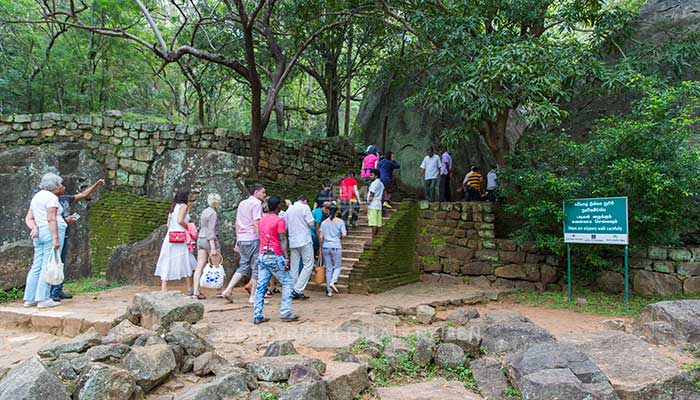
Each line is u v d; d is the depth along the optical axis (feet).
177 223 22.57
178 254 22.61
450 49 31.35
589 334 15.89
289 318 19.02
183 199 23.07
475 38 32.53
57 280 19.52
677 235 26.43
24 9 44.21
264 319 18.89
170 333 13.50
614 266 28.81
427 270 33.68
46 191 20.39
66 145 34.76
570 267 28.71
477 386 12.99
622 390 11.54
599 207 25.12
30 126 35.37
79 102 49.24
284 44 48.83
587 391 10.82
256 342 15.67
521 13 33.32
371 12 40.27
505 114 34.99
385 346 15.33
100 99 51.55
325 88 57.98
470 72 29.37
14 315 18.31
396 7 40.45
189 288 24.29
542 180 27.86
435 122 49.88
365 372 12.83
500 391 12.38
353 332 17.01
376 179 32.19
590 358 13.03
